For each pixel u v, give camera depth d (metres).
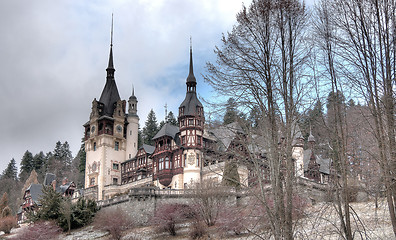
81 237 53.06
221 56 19.31
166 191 55.41
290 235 16.50
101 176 80.69
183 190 55.59
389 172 18.28
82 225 59.06
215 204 44.91
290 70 18.56
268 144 17.84
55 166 138.75
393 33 19.38
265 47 18.91
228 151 19.14
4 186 132.12
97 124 84.88
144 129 115.88
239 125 19.78
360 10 19.91
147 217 53.47
